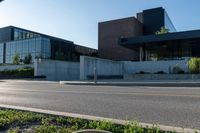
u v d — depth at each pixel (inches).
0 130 203.6
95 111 312.3
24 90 673.6
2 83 1161.4
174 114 289.1
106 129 191.2
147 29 2901.1
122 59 2576.3
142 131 179.9
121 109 327.3
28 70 1759.4
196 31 1561.3
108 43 2696.9
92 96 496.1
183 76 1353.3
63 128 201.9
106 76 1582.2
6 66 2023.9
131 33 2586.1
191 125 232.7
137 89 693.9
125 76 1517.0
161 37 1660.9
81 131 162.9
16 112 269.4
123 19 2642.7
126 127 188.9
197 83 818.2
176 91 610.9
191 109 323.9
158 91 613.0
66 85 947.3
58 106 357.1
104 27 2743.6
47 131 192.5
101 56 2723.9
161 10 2849.4
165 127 197.3
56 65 1731.1
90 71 1466.5
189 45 1924.2
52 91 631.8
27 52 2466.8
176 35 1615.4
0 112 265.1
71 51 2746.1
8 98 467.8
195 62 1368.1
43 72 1667.1
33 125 218.5
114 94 534.3
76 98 461.7
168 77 1392.7
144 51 2001.7
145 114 290.0
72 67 1843.0
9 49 2669.8
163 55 2154.3
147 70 1705.2
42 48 2353.6
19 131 198.1
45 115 257.9
